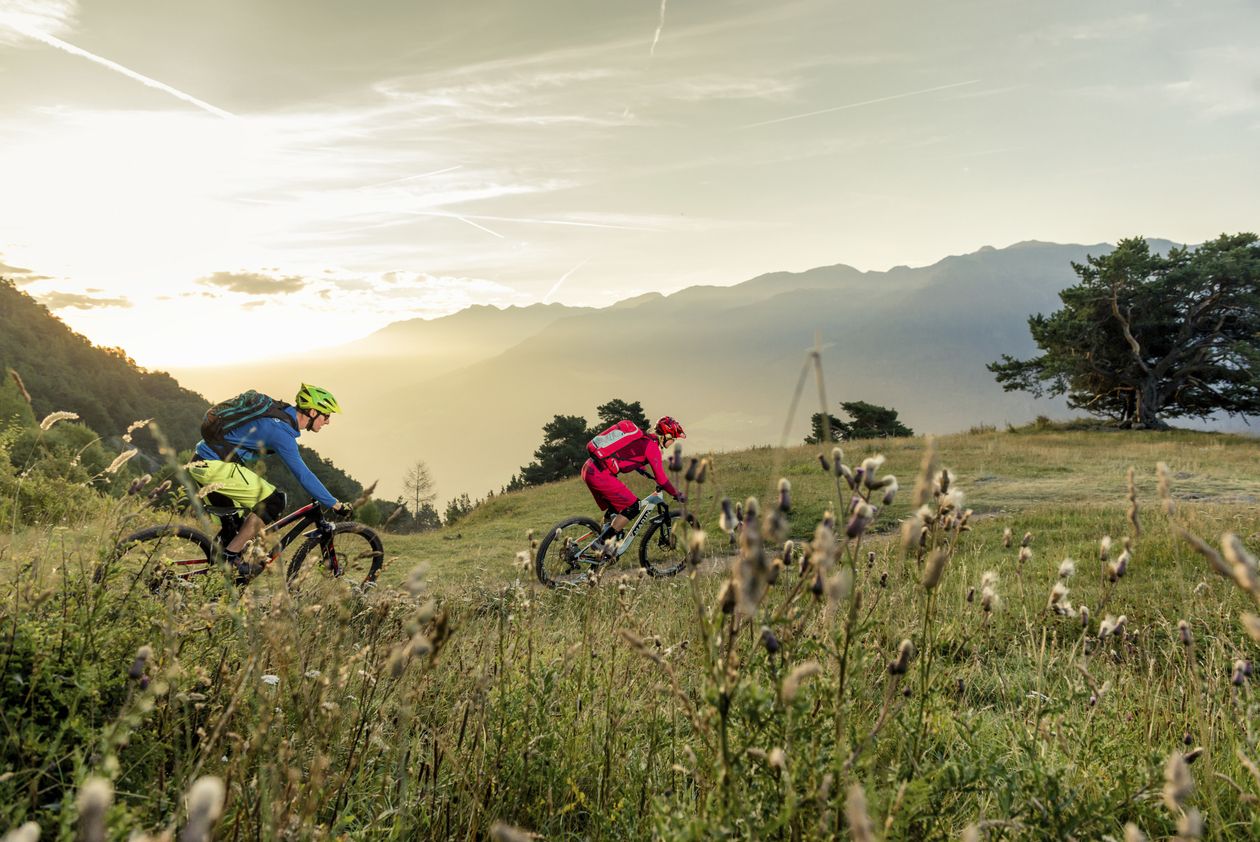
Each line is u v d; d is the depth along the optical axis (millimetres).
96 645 2422
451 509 62969
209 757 2055
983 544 10258
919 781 1772
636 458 8992
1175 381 52750
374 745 2494
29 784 1801
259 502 5945
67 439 19938
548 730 2746
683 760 2344
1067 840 1968
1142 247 51719
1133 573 7984
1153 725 3150
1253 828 2027
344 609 2541
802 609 2033
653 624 3988
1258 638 1032
